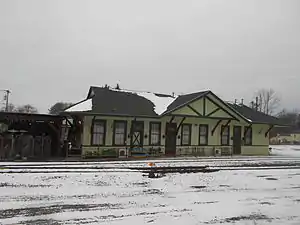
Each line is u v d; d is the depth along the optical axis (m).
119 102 22.98
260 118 28.69
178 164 17.92
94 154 20.25
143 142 22.31
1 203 8.90
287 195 11.46
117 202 9.57
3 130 18.28
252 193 11.59
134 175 13.59
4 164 15.26
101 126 20.86
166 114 22.03
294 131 77.44
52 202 9.24
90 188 11.07
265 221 8.43
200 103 24.11
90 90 25.22
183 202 9.92
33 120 18.81
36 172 13.00
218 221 8.27
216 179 13.74
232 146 26.42
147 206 9.30
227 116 25.45
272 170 16.81
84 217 8.09
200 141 24.89
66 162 17.22
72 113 19.03
